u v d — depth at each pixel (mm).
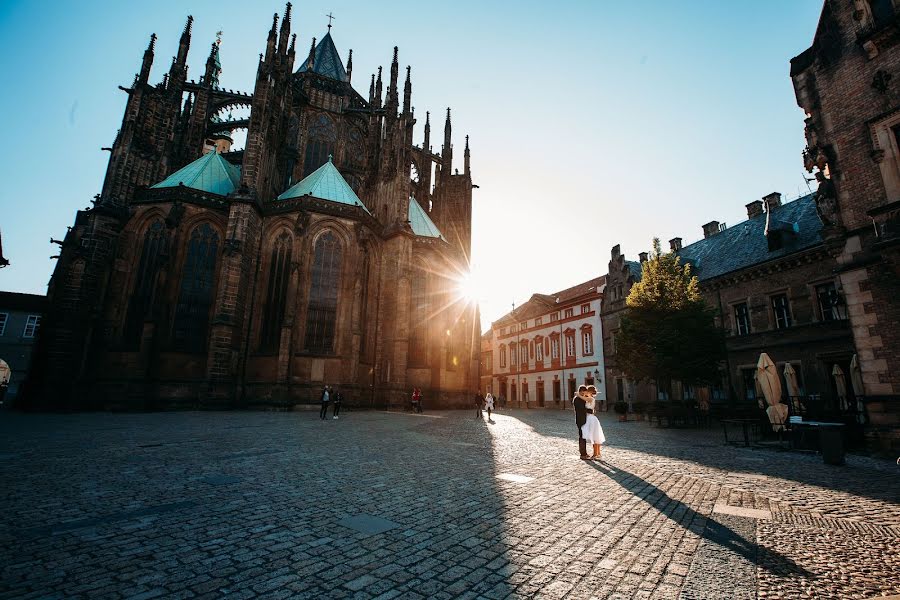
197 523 5664
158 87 37219
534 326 59188
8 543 4809
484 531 5570
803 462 11812
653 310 27547
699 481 8945
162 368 28891
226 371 29016
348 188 38344
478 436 16891
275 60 36000
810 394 25672
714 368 26172
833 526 5977
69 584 3859
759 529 5809
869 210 14195
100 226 31141
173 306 30094
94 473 8383
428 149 55312
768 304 28703
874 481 9164
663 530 5711
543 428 21422
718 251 36219
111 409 27266
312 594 3777
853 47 16156
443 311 42969
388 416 27547
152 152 35656
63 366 28328
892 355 14188
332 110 46594
